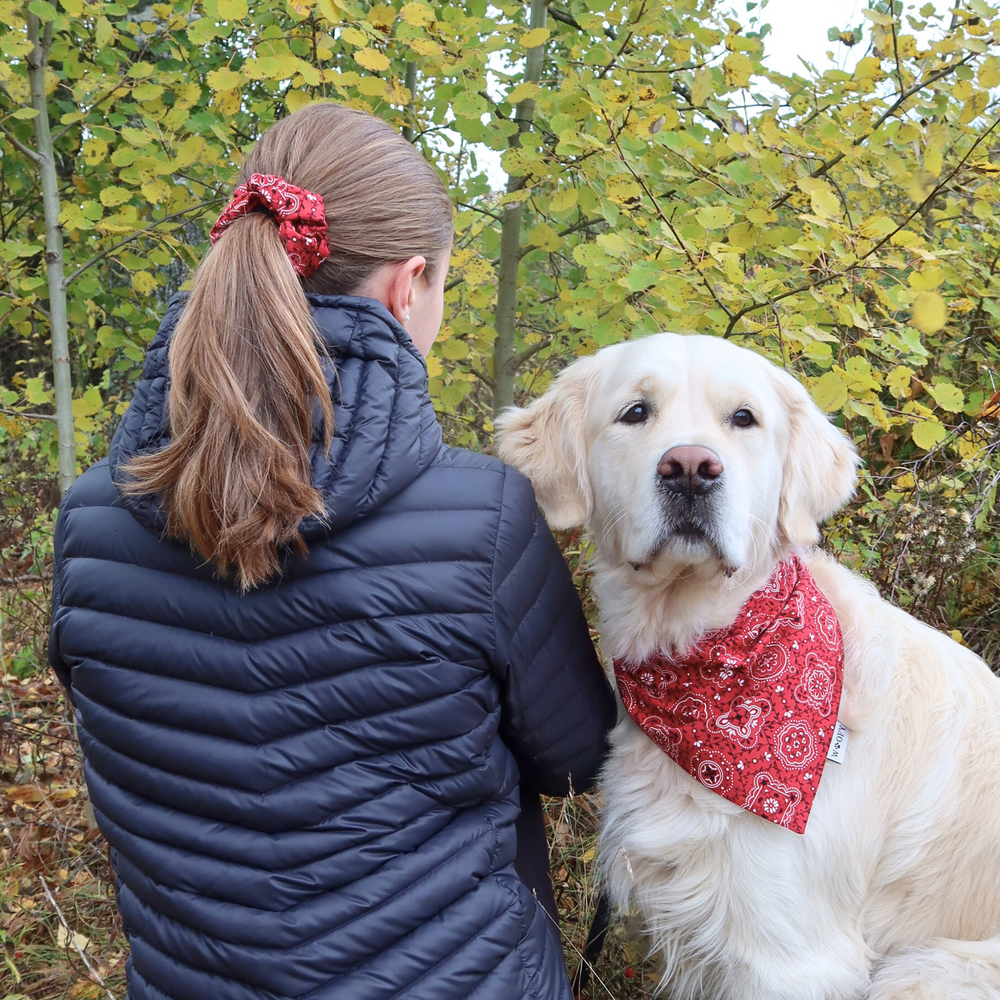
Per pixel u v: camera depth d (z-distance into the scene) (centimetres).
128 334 360
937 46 229
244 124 336
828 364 234
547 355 326
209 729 130
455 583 131
